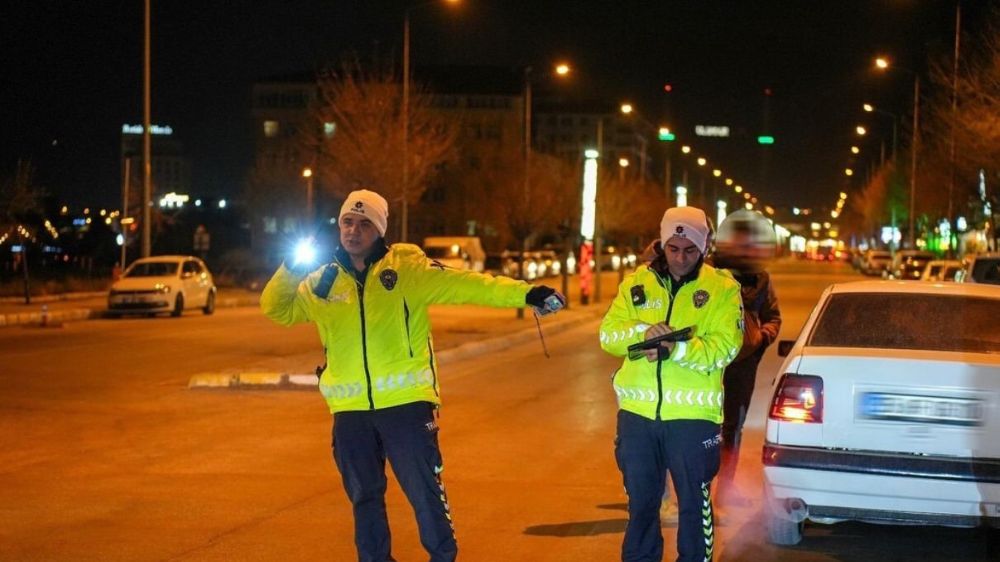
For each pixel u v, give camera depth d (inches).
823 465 275.7
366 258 230.5
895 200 2711.6
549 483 379.9
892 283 323.3
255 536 306.0
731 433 338.0
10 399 581.6
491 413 546.3
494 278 229.5
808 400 280.4
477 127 4463.6
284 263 231.9
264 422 508.4
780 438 282.5
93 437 469.1
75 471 397.1
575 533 312.5
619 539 305.9
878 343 296.2
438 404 233.3
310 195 2127.2
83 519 325.4
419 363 229.0
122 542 299.7
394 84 1680.6
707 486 231.1
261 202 3233.3
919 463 269.0
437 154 1685.5
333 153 1624.0
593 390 641.0
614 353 232.2
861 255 3196.4
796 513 284.7
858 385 276.7
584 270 1524.4
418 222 3863.2
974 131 1263.5
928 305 307.1
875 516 276.1
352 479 231.0
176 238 3159.5
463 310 1411.2
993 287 319.3
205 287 1334.9
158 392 609.6
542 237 3479.3
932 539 312.2
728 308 227.9
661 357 219.6
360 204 228.5
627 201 2623.0
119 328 1090.1
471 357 851.4
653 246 241.4
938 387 271.3
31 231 1635.1
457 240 2080.5
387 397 225.8
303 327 1101.7
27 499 352.2
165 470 398.6
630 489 233.0
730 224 333.1
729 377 334.3
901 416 273.0
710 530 232.2
